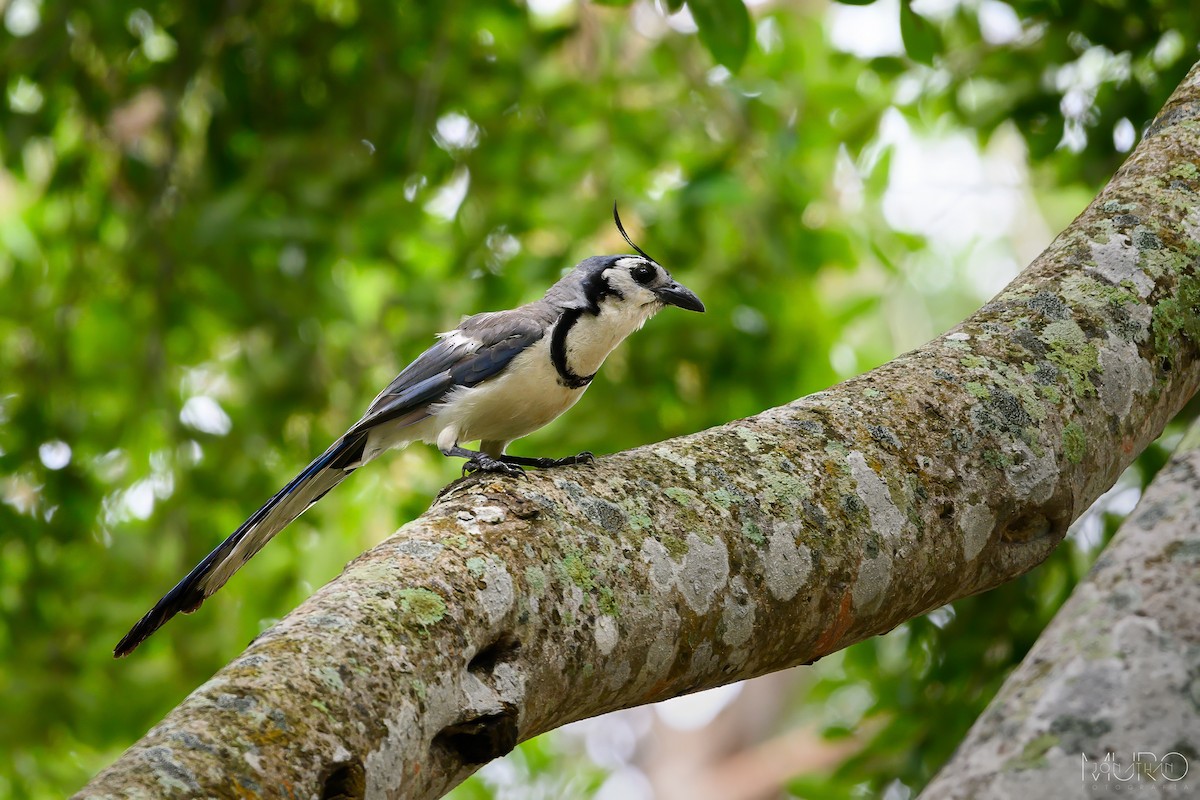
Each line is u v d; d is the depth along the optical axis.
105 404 13.70
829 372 12.63
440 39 12.16
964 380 5.14
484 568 4.27
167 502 12.74
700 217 12.27
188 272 12.83
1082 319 5.27
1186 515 3.05
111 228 13.81
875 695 10.90
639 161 12.77
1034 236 19.77
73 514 12.93
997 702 2.94
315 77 12.95
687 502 4.67
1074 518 5.16
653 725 23.08
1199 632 2.83
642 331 12.30
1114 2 10.67
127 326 13.29
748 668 4.68
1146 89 10.57
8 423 12.83
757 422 5.09
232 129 12.79
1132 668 2.80
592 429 12.06
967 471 4.94
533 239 12.98
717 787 21.41
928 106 11.97
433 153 12.92
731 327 12.28
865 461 4.89
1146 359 5.23
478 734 4.05
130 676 12.98
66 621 12.88
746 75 13.29
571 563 4.41
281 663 3.74
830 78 13.02
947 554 4.87
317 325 12.95
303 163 12.40
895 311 18.97
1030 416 5.04
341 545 12.94
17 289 13.33
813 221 13.18
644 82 12.91
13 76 12.25
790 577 4.61
